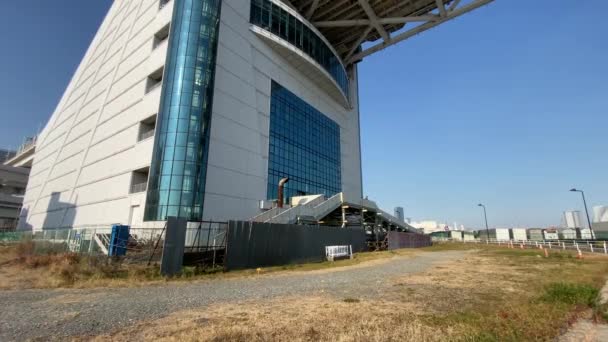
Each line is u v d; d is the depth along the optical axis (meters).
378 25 55.28
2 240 35.56
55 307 8.36
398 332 5.88
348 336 5.71
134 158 32.03
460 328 6.05
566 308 7.59
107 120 40.28
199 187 27.58
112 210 32.78
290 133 43.91
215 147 30.17
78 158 45.03
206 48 31.38
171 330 6.25
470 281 13.00
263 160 37.09
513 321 6.48
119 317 7.35
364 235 33.78
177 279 13.88
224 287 11.82
